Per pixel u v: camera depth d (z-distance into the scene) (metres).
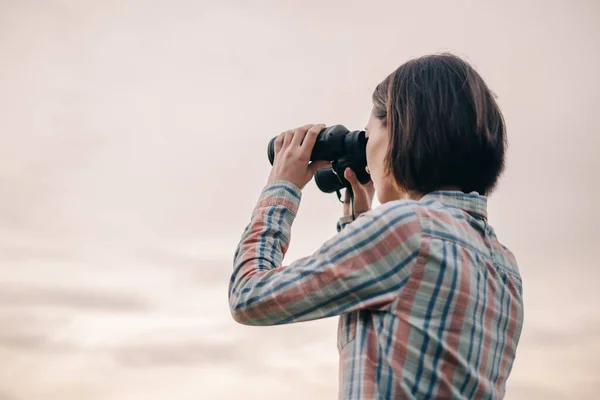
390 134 0.93
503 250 0.96
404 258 0.80
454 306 0.80
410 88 0.93
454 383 0.78
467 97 0.91
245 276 0.89
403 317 0.79
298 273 0.83
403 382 0.77
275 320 0.85
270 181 1.01
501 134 0.95
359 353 0.81
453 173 0.90
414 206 0.84
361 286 0.80
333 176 1.18
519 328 0.92
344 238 0.82
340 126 1.09
